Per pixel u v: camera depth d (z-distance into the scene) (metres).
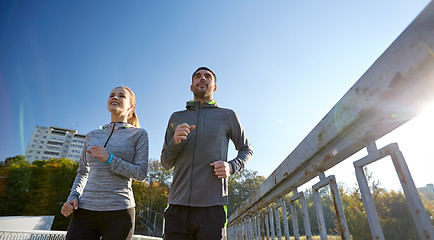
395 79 0.47
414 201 0.49
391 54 0.49
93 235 1.52
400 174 0.54
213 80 2.00
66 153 108.50
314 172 0.96
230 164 1.54
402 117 0.53
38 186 34.41
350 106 0.64
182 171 1.55
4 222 15.29
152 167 43.75
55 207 32.69
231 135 1.78
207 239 1.32
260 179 45.62
